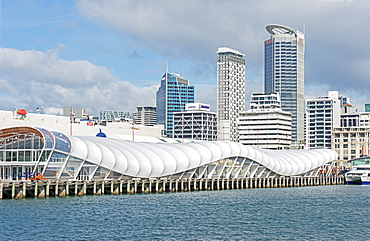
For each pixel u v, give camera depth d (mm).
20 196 121750
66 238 80688
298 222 102812
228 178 182750
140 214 106812
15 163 137875
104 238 81812
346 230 93812
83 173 141875
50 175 136000
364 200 151250
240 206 127875
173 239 82812
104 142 153500
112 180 140500
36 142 138000
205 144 180625
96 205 116250
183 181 163125
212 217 106938
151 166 155375
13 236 80500
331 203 141625
